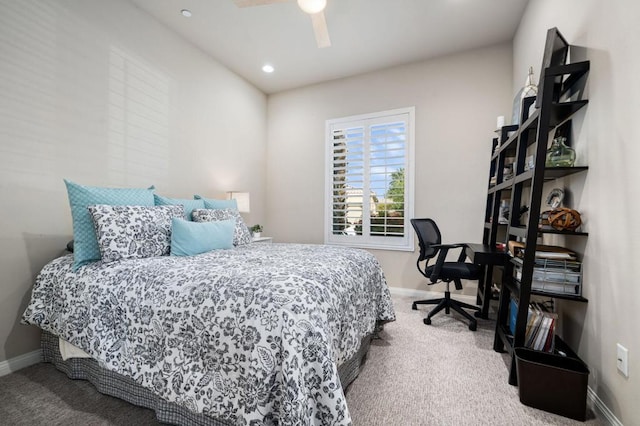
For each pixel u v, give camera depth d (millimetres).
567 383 1377
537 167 1570
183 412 1260
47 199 1982
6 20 1795
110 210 1801
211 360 1128
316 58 3439
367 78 3766
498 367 1832
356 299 1669
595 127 1475
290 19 2760
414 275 3488
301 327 1049
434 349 2076
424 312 2891
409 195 3504
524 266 1609
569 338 1715
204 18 2754
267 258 1765
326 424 1006
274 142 4391
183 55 3053
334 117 3971
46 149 1979
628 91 1237
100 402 1467
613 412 1299
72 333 1526
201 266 1496
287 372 975
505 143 2457
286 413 946
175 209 2236
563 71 1539
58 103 2041
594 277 1470
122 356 1343
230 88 3701
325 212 4012
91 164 2240
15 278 1836
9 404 1456
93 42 2252
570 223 1567
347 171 3885
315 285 1266
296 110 4230
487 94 3160
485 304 2670
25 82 1877
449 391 1579
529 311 1677
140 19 2611
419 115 3469
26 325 1867
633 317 1192
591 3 1521
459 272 2535
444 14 2664
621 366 1252
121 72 2455
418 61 3477
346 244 3875
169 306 1256
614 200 1322
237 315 1113
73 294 1567
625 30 1258
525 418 1371
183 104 3053
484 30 2891
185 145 3076
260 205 4293
